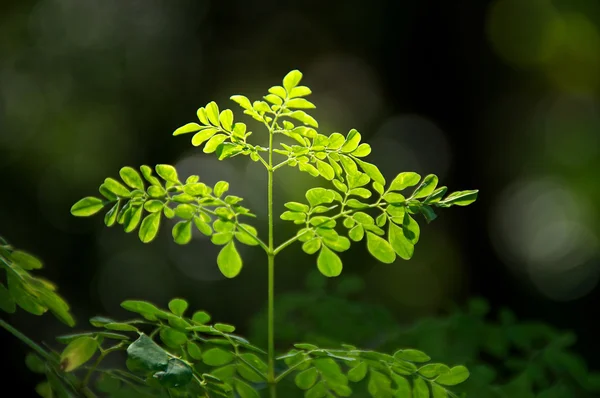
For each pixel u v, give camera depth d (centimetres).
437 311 1055
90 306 1017
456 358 282
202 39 1234
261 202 1045
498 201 1090
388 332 329
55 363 164
